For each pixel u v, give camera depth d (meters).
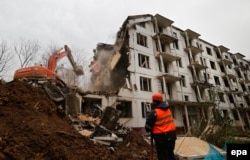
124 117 18.31
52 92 10.47
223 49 37.59
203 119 14.10
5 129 5.11
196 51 29.91
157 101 4.64
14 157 4.02
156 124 4.31
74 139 5.81
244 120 35.81
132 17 23.00
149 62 22.69
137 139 8.72
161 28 26.88
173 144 4.27
